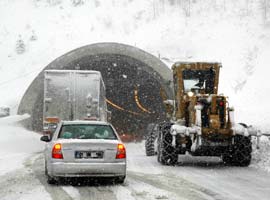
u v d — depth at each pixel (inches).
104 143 600.1
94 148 596.1
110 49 2207.2
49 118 1321.4
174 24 3747.5
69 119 1327.5
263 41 3211.1
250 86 2623.0
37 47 3592.5
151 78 2425.0
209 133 849.5
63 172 586.6
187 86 989.2
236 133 858.1
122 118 2817.4
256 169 842.8
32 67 3208.7
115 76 2539.4
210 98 868.0
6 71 3193.9
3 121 1932.8
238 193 560.4
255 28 3427.7
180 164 933.2
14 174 742.5
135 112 2775.6
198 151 870.4
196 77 995.9
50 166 601.0
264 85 2588.6
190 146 904.3
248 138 882.1
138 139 2317.9
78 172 588.1
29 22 4128.9
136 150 1465.3
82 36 3757.4
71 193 552.7
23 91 2709.2
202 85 994.7
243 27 3494.1
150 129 1191.6
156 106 2677.2
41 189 582.6
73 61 2192.4
